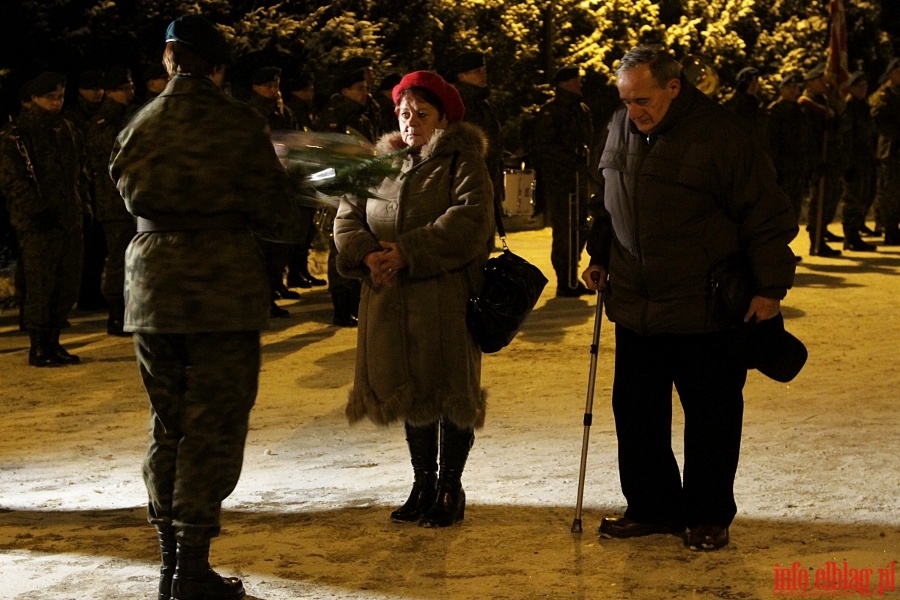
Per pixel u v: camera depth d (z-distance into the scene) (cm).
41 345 1118
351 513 643
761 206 546
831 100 2056
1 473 759
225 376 495
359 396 609
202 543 498
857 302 1412
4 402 967
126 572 550
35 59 1647
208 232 489
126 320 502
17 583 536
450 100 607
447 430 614
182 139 483
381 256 579
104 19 1650
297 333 1273
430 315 593
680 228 556
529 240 2131
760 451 752
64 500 693
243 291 491
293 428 862
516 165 1585
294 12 1936
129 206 492
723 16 3006
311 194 528
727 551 566
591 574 538
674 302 564
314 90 1795
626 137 571
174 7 1705
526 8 2550
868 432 799
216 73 501
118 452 810
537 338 1207
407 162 609
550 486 689
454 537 596
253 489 702
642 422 590
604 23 2758
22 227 1101
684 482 582
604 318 1319
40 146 1108
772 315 550
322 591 521
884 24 3506
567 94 1447
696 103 554
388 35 2112
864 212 1933
